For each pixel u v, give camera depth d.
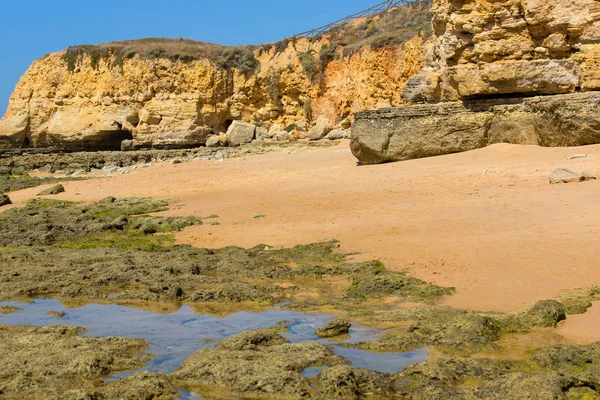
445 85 27.59
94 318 11.91
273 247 16.73
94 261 16.25
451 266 13.39
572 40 24.92
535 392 7.20
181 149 49.94
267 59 56.47
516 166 22.28
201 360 8.94
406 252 14.75
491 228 15.84
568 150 22.97
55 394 8.27
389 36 46.94
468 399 7.41
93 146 58.12
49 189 29.77
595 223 14.96
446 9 27.28
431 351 9.20
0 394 8.34
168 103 55.03
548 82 24.88
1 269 15.70
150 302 12.90
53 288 13.99
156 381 8.30
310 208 20.80
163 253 16.84
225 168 34.25
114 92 56.72
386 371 8.55
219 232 19.16
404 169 25.08
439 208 18.52
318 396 7.88
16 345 10.01
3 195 28.31
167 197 25.97
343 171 27.25
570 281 11.66
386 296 12.20
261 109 55.47
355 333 10.27
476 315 9.87
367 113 27.84
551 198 17.73
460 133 26.20
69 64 59.16
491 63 25.38
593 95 23.14
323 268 14.22
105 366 9.14
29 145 60.50
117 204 25.05
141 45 59.53
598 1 24.31
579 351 8.30
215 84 55.34
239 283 13.59
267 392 8.07
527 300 11.01
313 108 52.62
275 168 31.70
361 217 18.73
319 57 52.75
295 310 11.84
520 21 25.06
